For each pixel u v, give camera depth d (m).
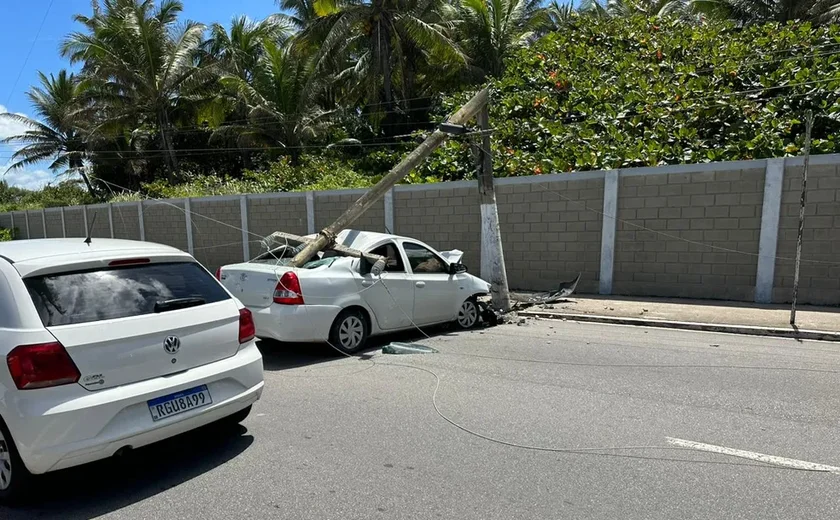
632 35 21.16
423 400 5.55
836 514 3.44
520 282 12.96
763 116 13.12
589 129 14.58
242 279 7.30
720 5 27.52
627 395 5.69
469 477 3.93
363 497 3.66
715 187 10.70
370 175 22.84
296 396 5.70
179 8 32.50
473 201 13.46
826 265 9.89
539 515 3.44
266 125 28.39
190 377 4.02
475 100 10.16
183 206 20.05
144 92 28.72
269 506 3.56
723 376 6.36
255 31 34.66
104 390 3.60
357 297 7.37
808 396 5.64
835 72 13.57
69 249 4.16
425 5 25.38
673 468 4.06
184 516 3.46
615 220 11.70
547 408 5.31
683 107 14.41
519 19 28.83
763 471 4.01
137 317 3.87
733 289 10.72
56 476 4.02
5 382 3.42
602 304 10.87
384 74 25.64
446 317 8.74
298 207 16.84
